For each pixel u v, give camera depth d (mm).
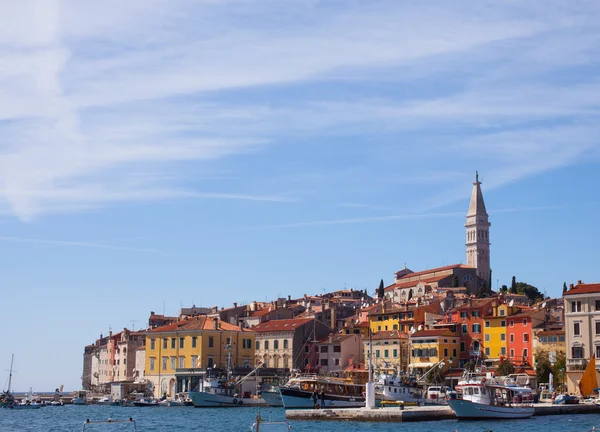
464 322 198000
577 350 164500
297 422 125188
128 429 119375
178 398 191000
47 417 157250
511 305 193375
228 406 173375
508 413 128500
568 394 157375
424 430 110125
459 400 125312
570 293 166750
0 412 184125
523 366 183000
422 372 189750
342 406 145375
